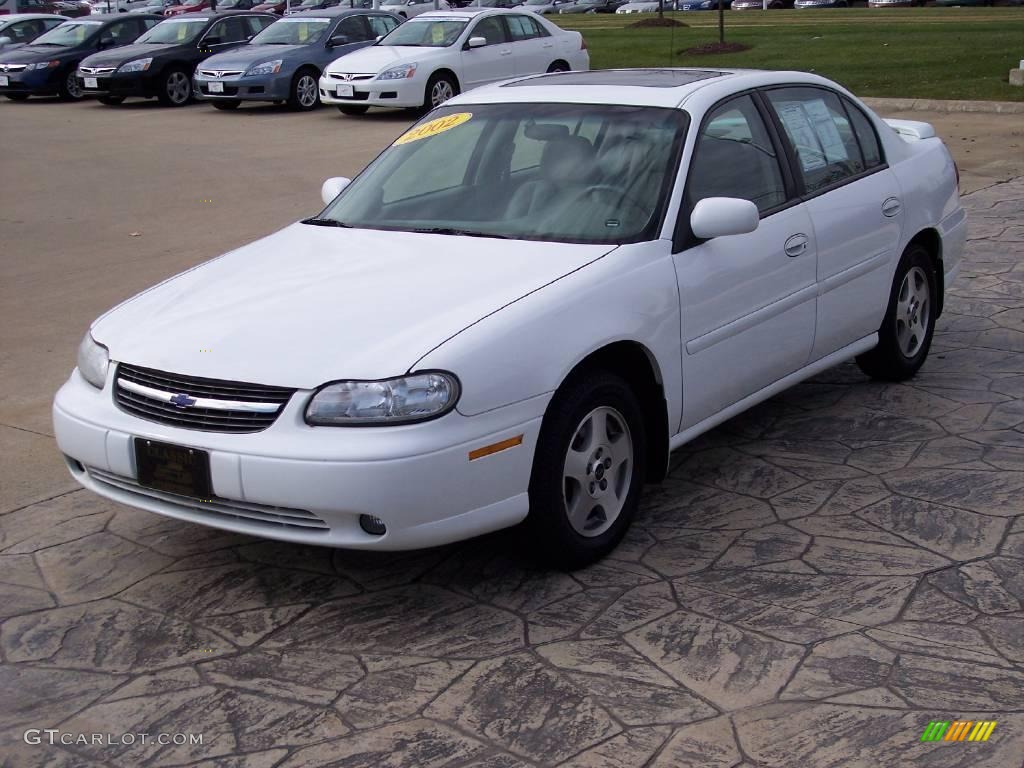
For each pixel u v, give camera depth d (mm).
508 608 4039
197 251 9742
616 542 4395
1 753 3361
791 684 3494
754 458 5277
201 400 3859
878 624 3812
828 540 4430
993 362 6410
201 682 3674
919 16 35125
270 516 3820
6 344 7344
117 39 23281
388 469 3629
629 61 24141
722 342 4707
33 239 10422
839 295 5410
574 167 4801
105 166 14336
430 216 4895
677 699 3447
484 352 3799
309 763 3240
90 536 4766
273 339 3945
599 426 4227
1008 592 3984
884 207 5684
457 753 3248
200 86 19875
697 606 3980
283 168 13758
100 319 4543
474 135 5191
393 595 4176
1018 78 17438
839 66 21016
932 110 16297
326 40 20141
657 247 4445
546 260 4305
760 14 41094
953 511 4621
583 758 3197
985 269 8281
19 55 22625
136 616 4105
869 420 5664
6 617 4129
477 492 3811
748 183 4969
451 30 18812
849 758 3141
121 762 3299
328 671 3699
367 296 4141
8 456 5598
